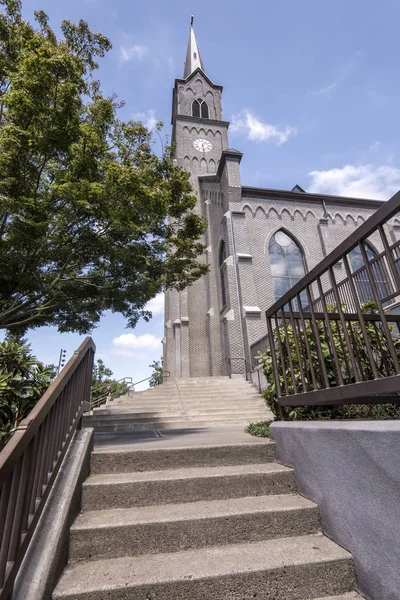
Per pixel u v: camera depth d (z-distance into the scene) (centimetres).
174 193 769
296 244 1800
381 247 1742
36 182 632
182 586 176
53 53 532
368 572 181
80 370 329
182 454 301
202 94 2722
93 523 215
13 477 162
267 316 354
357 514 193
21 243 582
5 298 696
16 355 609
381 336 400
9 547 157
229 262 1595
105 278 812
